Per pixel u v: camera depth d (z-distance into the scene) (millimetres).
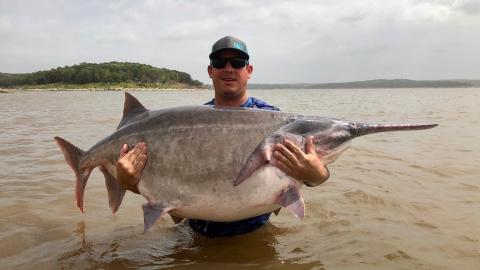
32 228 1499
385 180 2104
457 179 2123
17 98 14273
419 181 2082
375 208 1679
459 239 1369
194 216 1305
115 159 1365
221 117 1285
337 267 1191
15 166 2434
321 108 7938
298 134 1256
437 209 1662
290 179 1239
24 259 1262
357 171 2303
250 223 1470
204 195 1259
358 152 2863
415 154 2795
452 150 2953
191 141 1267
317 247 1333
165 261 1262
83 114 6340
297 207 1202
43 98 14375
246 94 1640
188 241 1422
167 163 1275
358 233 1428
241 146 1252
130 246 1373
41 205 1735
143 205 1309
